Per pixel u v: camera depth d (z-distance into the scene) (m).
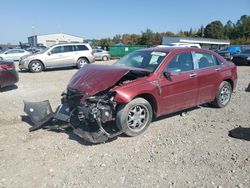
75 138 5.36
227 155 4.68
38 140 5.28
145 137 5.41
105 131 5.21
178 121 6.33
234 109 7.37
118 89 5.17
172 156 4.64
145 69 5.74
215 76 6.95
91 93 5.12
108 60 34.38
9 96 9.22
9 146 5.04
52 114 5.85
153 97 5.60
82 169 4.25
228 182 3.90
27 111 6.15
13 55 30.42
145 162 4.45
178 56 6.21
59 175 4.09
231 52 32.22
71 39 91.69
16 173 4.15
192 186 3.81
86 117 5.09
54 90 10.31
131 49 40.97
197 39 58.47
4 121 6.41
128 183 3.88
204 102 6.90
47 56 17.62
